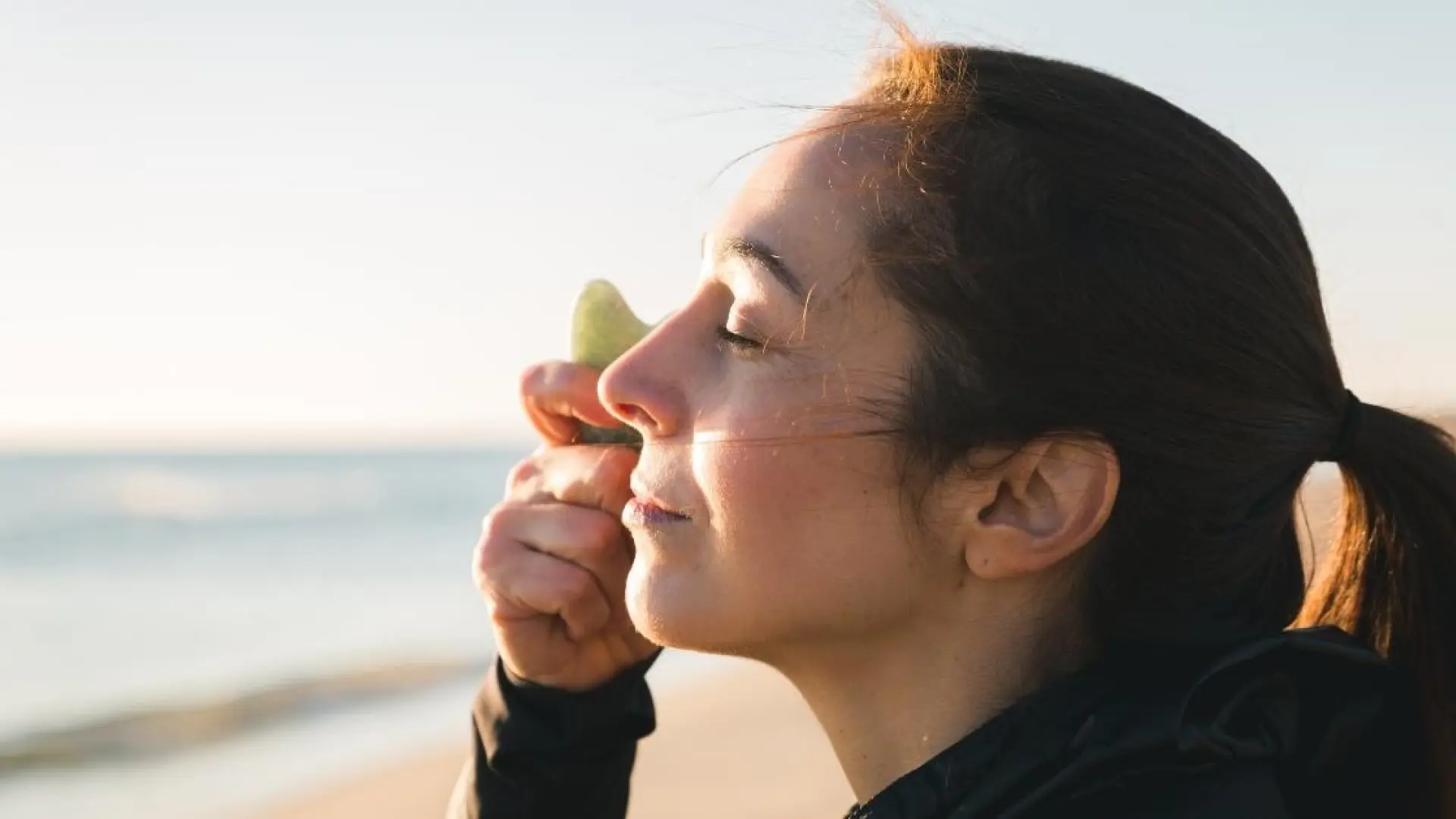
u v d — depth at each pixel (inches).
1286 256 59.3
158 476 2015.3
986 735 54.7
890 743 60.0
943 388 55.8
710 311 61.8
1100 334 55.1
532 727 76.2
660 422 60.5
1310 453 59.7
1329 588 66.6
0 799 297.7
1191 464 56.4
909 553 57.3
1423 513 62.2
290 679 446.6
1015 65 60.4
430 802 279.3
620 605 76.1
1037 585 58.5
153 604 658.8
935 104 58.9
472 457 3080.7
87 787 307.7
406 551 947.3
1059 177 56.3
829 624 57.9
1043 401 55.2
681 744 279.0
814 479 56.9
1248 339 57.1
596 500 74.5
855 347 57.0
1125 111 58.4
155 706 406.0
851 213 58.1
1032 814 51.9
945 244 56.0
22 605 657.0
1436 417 76.0
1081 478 56.2
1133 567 57.8
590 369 74.9
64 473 2095.2
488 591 76.0
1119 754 51.5
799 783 241.3
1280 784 57.9
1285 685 56.1
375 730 368.8
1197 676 54.5
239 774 317.4
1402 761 62.4
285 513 1300.4
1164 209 56.4
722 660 443.2
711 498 58.2
